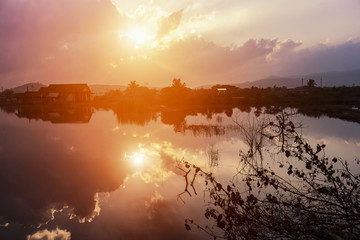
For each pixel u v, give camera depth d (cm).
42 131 2594
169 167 1215
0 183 1056
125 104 7119
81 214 749
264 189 715
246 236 385
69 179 1097
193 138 1995
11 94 10250
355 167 1009
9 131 2616
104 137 2167
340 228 319
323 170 399
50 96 8312
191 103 6309
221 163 1201
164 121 3241
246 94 7800
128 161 1366
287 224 359
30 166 1320
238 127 2339
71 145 1859
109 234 620
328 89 6556
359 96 5584
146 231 622
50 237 622
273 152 1199
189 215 681
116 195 884
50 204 837
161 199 815
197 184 930
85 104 7819
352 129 2273
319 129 2281
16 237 631
